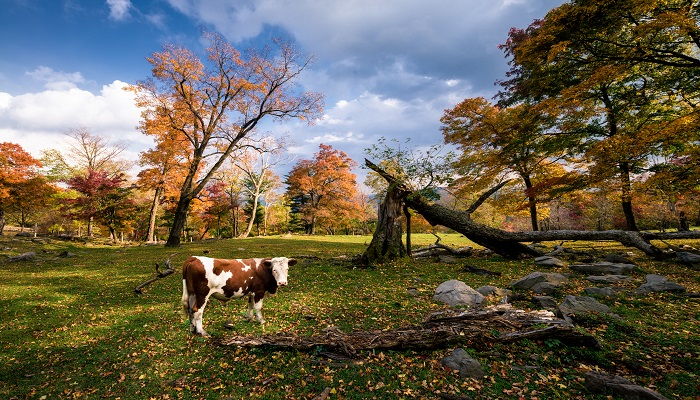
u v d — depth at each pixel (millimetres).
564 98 14812
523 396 3855
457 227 15016
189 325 6812
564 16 13039
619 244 18547
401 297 8359
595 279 9141
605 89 16797
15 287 10898
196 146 25734
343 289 9562
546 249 17703
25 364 5289
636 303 7035
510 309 5820
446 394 3877
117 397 4289
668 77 14680
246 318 6969
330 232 57969
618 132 16172
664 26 11164
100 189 33250
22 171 29188
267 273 6863
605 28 13125
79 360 5387
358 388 4129
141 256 19375
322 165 44156
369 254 13656
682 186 14602
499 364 4559
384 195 15359
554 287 8141
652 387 3902
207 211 43062
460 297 7625
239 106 26344
